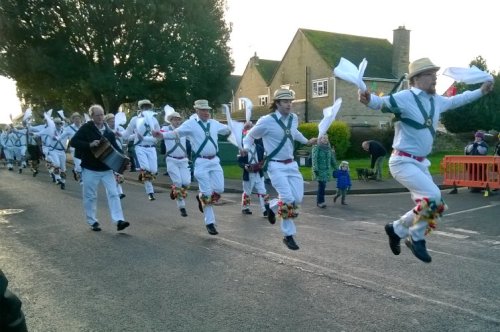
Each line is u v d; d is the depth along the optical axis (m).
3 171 22.12
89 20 27.77
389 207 11.90
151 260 6.69
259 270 6.18
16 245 7.58
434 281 5.69
